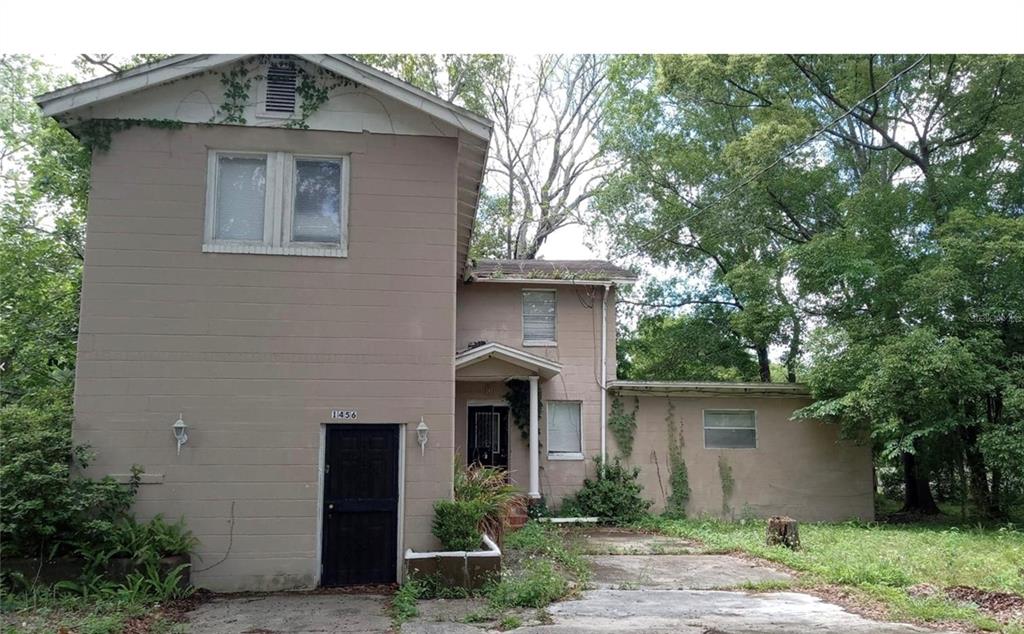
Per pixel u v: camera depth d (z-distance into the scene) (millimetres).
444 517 8742
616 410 16906
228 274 8914
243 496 8672
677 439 16875
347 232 9172
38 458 7883
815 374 16016
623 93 26859
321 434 8906
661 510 16531
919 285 15164
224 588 8477
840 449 17094
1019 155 16906
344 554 8820
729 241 21859
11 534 7742
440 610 7570
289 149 9148
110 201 8805
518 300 17453
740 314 20422
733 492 16766
